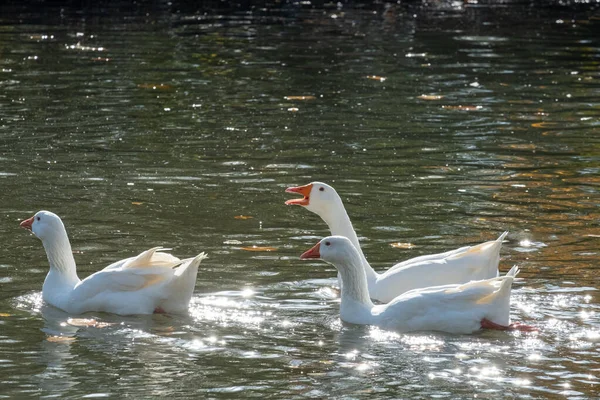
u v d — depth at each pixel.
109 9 33.94
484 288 10.16
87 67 24.20
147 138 17.94
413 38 29.22
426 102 21.20
